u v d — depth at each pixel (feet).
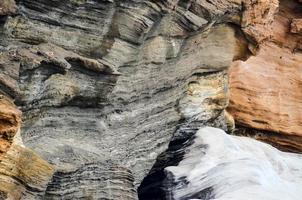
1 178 60.59
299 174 83.56
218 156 77.66
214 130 82.33
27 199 62.28
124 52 71.00
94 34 69.31
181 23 75.97
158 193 76.69
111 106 71.82
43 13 65.57
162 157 79.36
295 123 94.07
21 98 62.90
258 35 84.53
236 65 91.86
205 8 78.02
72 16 67.41
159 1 71.41
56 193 65.10
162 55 75.41
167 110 78.79
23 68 62.28
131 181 70.90
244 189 72.59
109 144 71.72
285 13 96.48
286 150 94.32
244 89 92.07
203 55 82.33
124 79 72.28
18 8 63.26
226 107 88.48
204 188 73.20
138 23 70.49
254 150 83.71
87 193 67.36
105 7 68.69
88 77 68.44
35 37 65.57
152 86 75.77
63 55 66.03
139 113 75.05
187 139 82.12
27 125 64.85
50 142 67.05
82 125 69.77
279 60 94.84
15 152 61.46
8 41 63.46
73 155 67.10
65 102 67.72
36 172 62.54
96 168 68.13
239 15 83.46
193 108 82.02
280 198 72.90
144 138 76.33
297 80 94.99
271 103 93.30
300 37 95.66
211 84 84.07
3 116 59.72
